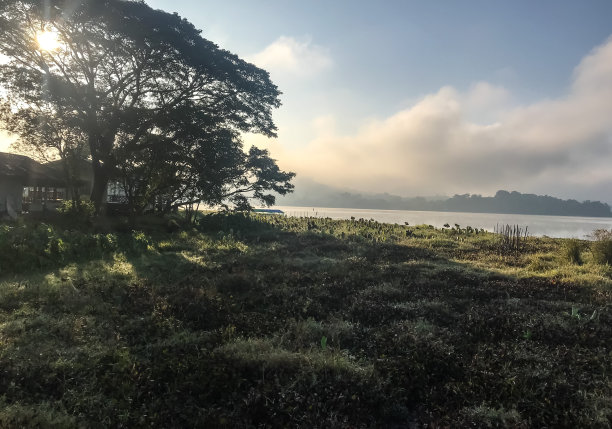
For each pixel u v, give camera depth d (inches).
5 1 960.3
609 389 200.7
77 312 322.7
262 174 1312.7
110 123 1077.1
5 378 198.5
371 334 289.1
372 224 1359.5
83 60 1122.0
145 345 264.4
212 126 1196.5
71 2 954.1
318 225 1269.7
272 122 1368.1
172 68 1122.7
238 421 171.3
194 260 621.0
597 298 394.9
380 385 203.6
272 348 243.1
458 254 759.7
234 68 1192.8
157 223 1147.9
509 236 1010.7
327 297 390.9
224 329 291.6
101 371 215.2
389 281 479.8
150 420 169.6
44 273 486.9
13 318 301.6
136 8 1033.5
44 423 161.0
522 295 415.8
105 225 1005.2
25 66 1108.5
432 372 223.6
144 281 451.2
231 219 1153.4
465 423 171.0
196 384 199.6
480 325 303.0
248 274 497.7
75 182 1226.6
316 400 186.5
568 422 171.6
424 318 324.2
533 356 240.1
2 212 1080.2
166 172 1130.7
